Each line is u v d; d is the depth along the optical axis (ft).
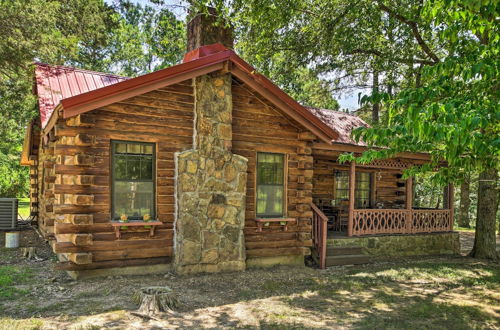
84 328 16.05
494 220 40.16
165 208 26.14
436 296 23.77
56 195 27.66
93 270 24.13
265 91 28.50
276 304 20.84
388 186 48.39
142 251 25.26
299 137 31.60
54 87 31.50
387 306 21.27
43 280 23.56
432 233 42.63
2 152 90.22
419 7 35.78
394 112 16.21
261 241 30.01
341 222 41.78
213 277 25.54
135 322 17.13
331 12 41.32
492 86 16.89
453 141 12.60
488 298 23.53
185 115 26.89
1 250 33.37
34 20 42.39
